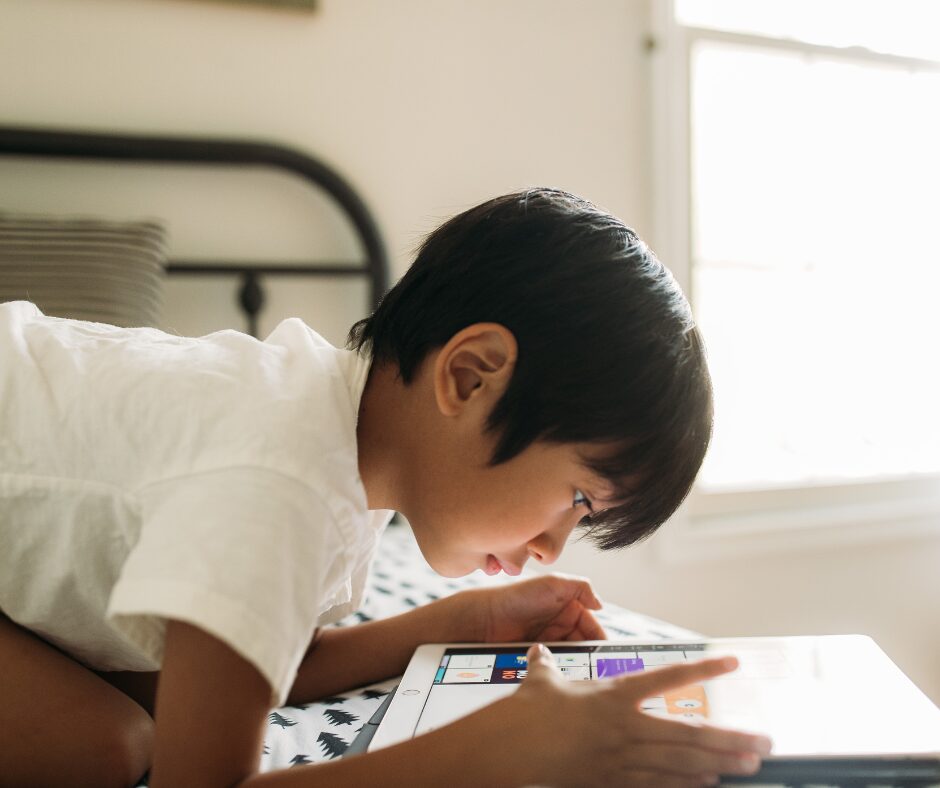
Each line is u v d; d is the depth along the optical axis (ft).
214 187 4.72
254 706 1.56
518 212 2.09
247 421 1.79
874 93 6.26
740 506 5.74
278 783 1.50
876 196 6.28
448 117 5.10
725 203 5.91
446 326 2.04
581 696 1.53
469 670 2.13
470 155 5.15
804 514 5.81
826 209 6.15
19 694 1.92
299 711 2.32
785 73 6.02
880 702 1.74
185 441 1.81
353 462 1.93
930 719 1.66
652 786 1.46
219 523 1.61
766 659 2.02
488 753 1.47
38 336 2.20
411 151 5.05
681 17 5.74
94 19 4.52
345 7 4.92
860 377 6.23
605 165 5.39
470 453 2.02
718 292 5.90
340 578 1.90
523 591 2.54
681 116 5.51
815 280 6.12
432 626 2.50
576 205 2.15
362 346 2.28
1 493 1.97
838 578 5.87
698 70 5.82
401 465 2.15
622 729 1.49
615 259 2.00
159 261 4.21
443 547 2.17
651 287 2.00
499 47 5.18
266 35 4.79
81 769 1.86
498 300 1.98
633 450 1.91
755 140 5.97
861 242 6.24
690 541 5.49
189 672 1.54
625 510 2.03
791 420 6.07
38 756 1.86
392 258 5.03
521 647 2.31
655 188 5.47
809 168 6.10
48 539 1.98
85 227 4.06
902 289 6.34
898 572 6.00
